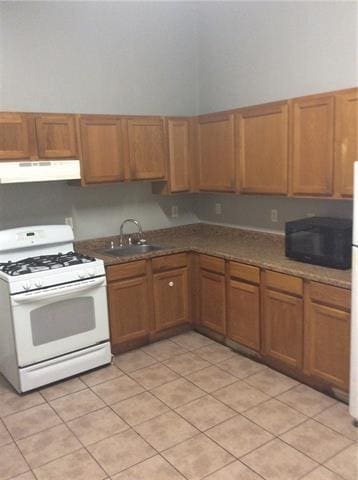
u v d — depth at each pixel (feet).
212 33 14.07
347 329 9.00
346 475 7.29
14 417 9.40
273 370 11.03
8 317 10.16
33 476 7.59
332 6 10.61
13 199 11.98
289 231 10.70
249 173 12.05
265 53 12.42
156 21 13.88
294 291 9.99
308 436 8.34
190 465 7.70
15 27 11.47
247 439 8.34
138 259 12.15
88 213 13.29
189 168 13.99
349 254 9.68
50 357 10.57
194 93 15.05
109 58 13.12
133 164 12.82
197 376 10.87
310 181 10.44
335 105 9.63
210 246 13.04
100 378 11.00
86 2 12.52
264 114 11.32
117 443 8.39
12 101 11.66
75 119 11.62
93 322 11.22
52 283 10.32
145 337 12.76
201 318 13.24
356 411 8.39
